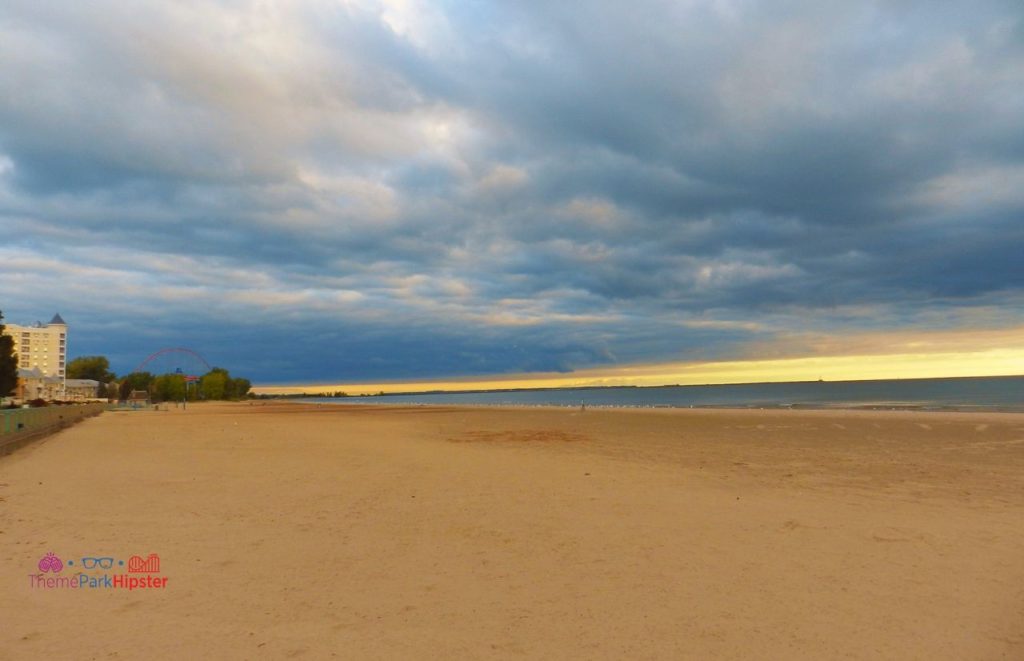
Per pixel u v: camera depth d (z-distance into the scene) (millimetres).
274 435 30922
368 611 5707
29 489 12883
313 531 8852
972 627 5203
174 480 14172
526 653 4785
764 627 5238
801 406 65562
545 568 6977
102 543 8180
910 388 149250
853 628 5199
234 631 5246
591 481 13562
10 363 62188
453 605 5844
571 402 127250
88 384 168000
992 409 49281
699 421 37625
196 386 177000
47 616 5613
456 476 14562
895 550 7551
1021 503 10742
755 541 8031
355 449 22312
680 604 5797
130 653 4805
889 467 15875
